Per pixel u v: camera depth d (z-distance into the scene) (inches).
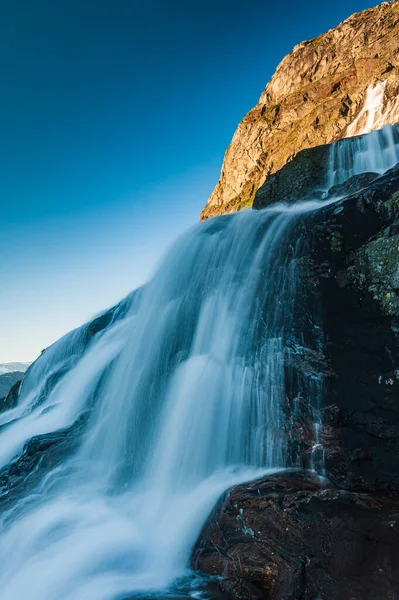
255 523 200.8
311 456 237.9
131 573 217.2
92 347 577.9
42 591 215.0
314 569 176.7
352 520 177.3
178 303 385.4
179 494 263.3
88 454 359.6
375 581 161.6
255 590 186.1
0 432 502.6
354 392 233.0
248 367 285.7
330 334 251.4
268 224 334.6
